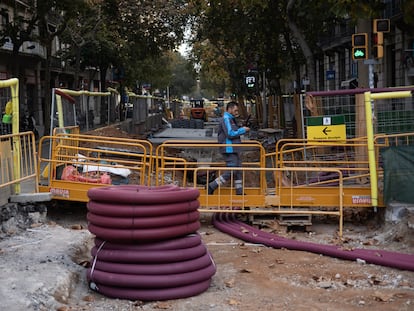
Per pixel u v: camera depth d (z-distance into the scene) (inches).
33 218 394.0
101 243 269.0
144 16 1407.5
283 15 1080.8
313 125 452.8
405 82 1175.0
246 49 1362.0
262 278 299.3
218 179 431.2
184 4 1392.7
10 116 393.7
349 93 470.9
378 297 264.7
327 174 458.0
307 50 835.4
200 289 269.1
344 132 451.5
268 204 420.8
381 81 1290.6
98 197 264.7
